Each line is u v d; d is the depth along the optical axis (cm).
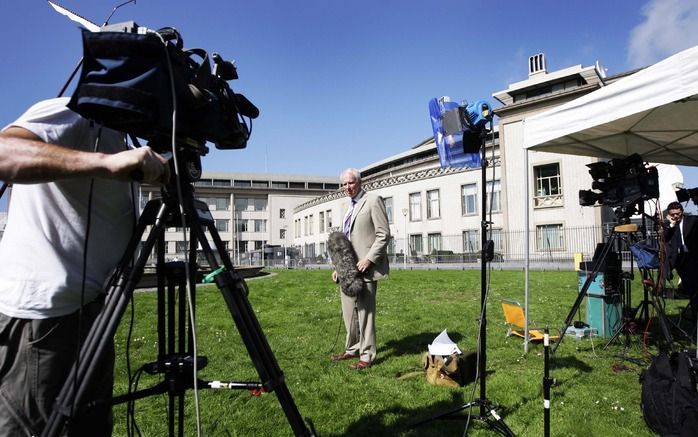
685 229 524
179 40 132
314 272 2177
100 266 144
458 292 1059
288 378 407
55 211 135
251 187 6538
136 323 671
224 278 136
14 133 115
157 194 168
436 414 317
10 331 129
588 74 2691
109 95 106
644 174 464
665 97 363
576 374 398
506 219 2777
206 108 132
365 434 290
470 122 291
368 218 449
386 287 1215
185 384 148
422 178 3381
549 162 2606
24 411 129
